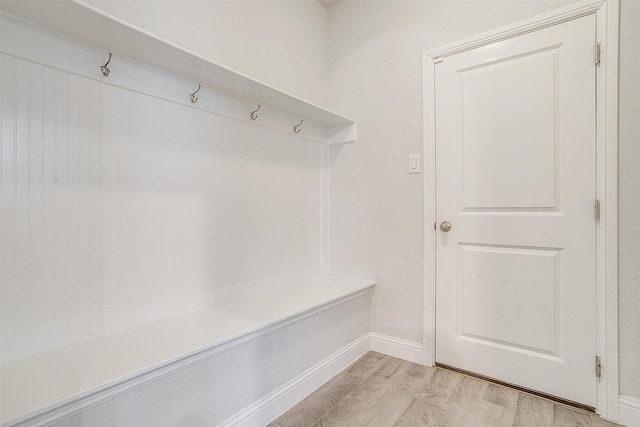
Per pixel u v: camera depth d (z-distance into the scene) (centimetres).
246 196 185
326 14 248
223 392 127
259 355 141
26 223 110
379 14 222
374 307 223
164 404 108
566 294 159
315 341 174
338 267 243
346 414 151
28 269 110
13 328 107
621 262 145
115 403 96
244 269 184
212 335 127
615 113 146
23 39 108
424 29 202
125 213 134
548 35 163
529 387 168
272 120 200
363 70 230
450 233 193
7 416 76
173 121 150
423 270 202
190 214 157
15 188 108
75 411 87
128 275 135
